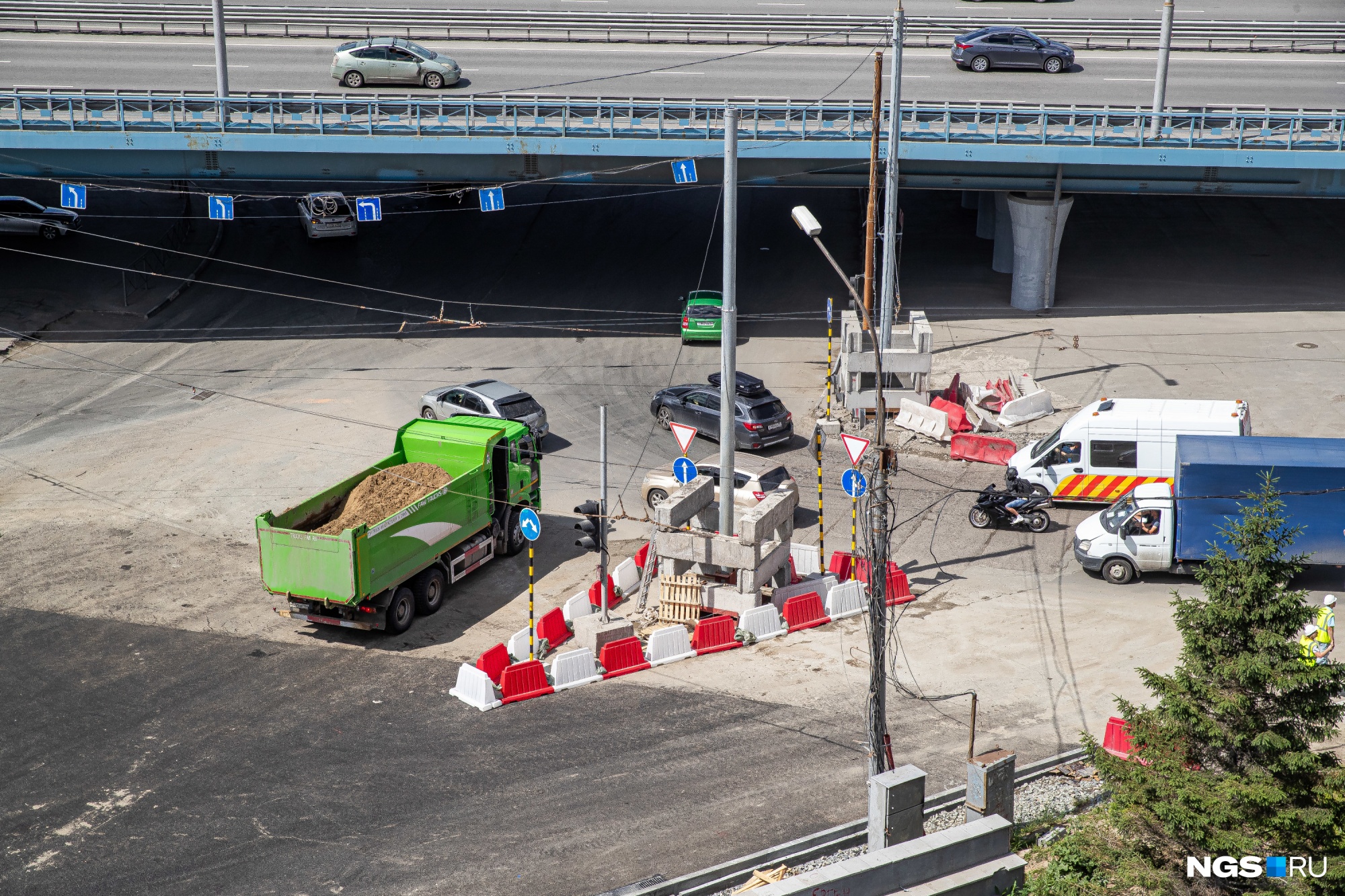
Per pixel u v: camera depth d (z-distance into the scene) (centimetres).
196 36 5069
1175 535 2675
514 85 4475
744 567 2511
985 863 1600
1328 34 5047
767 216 5609
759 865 1731
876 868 1508
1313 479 2583
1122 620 2552
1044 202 4328
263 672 2367
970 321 4444
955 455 3438
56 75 4466
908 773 1636
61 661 2403
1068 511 3119
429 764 2044
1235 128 4009
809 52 4953
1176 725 1600
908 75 4681
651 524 3039
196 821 1889
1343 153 3966
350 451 3453
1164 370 3959
